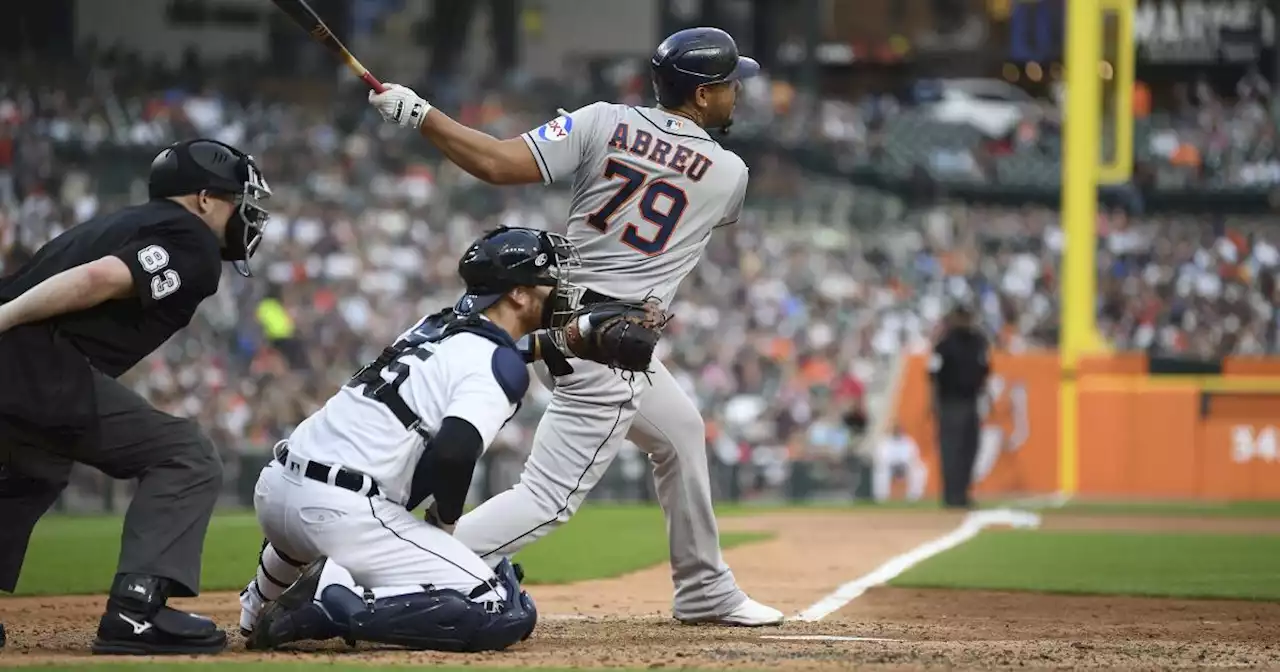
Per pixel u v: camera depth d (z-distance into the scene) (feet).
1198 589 99.04
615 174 68.23
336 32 408.46
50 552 123.03
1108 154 253.24
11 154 309.42
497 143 66.49
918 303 319.68
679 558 74.69
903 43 454.81
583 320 64.75
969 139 397.19
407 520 61.00
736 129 374.84
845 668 57.72
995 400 239.50
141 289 58.34
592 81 405.59
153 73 359.87
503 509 67.77
